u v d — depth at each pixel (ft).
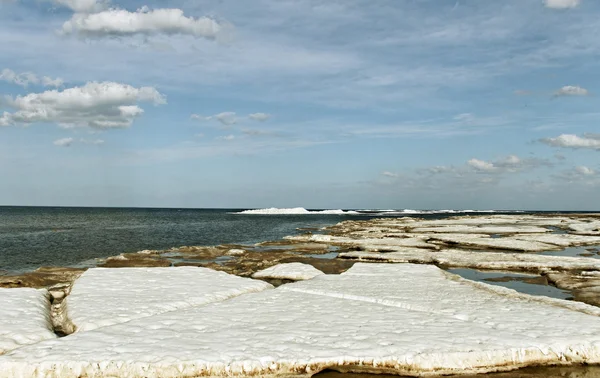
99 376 28.09
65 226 196.75
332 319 38.11
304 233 167.02
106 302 43.50
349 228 186.09
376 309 41.81
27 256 92.22
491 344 31.83
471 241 113.29
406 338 33.04
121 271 62.13
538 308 41.63
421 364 29.73
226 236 152.56
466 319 38.29
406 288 51.29
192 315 39.09
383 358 29.86
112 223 231.09
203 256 89.61
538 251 97.81
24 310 40.55
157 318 38.04
